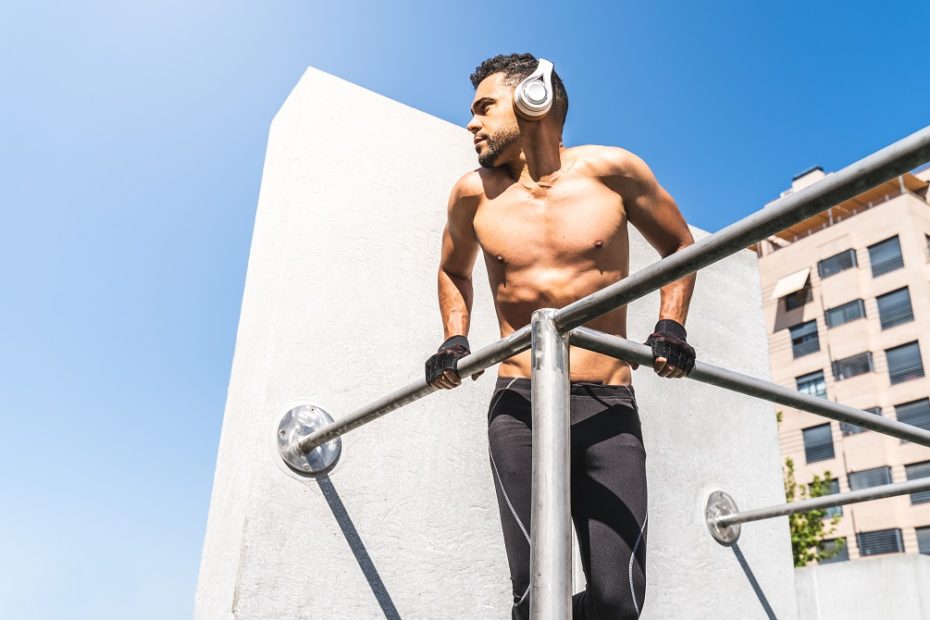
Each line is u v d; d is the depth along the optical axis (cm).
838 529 2431
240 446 194
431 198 244
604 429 141
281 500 184
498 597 207
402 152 244
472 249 169
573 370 145
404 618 190
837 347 2628
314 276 211
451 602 199
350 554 188
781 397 143
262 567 176
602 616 128
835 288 2691
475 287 243
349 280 217
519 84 150
